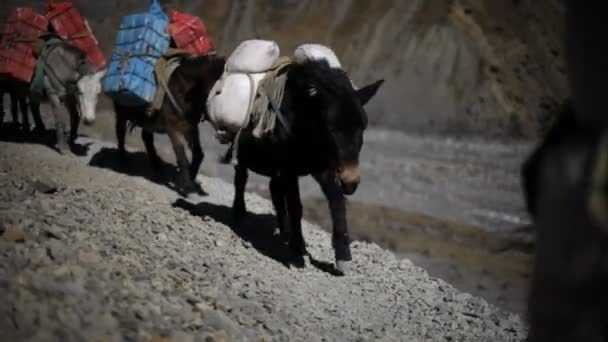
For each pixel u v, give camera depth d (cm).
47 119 1780
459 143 3625
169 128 992
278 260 737
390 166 2941
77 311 371
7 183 702
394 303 701
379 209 2141
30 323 334
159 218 747
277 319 536
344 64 4541
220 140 743
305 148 685
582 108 175
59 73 1164
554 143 189
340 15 4703
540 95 4362
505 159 3306
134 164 1166
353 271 766
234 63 734
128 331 369
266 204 1009
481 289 1441
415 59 4453
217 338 416
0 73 1165
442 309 711
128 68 987
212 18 4731
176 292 483
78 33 1227
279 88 689
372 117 4084
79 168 1064
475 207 2334
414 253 1703
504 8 4653
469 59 4444
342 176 629
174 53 1004
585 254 170
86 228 593
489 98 4278
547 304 179
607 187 165
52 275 409
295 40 4638
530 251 1805
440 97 4262
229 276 610
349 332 577
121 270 477
